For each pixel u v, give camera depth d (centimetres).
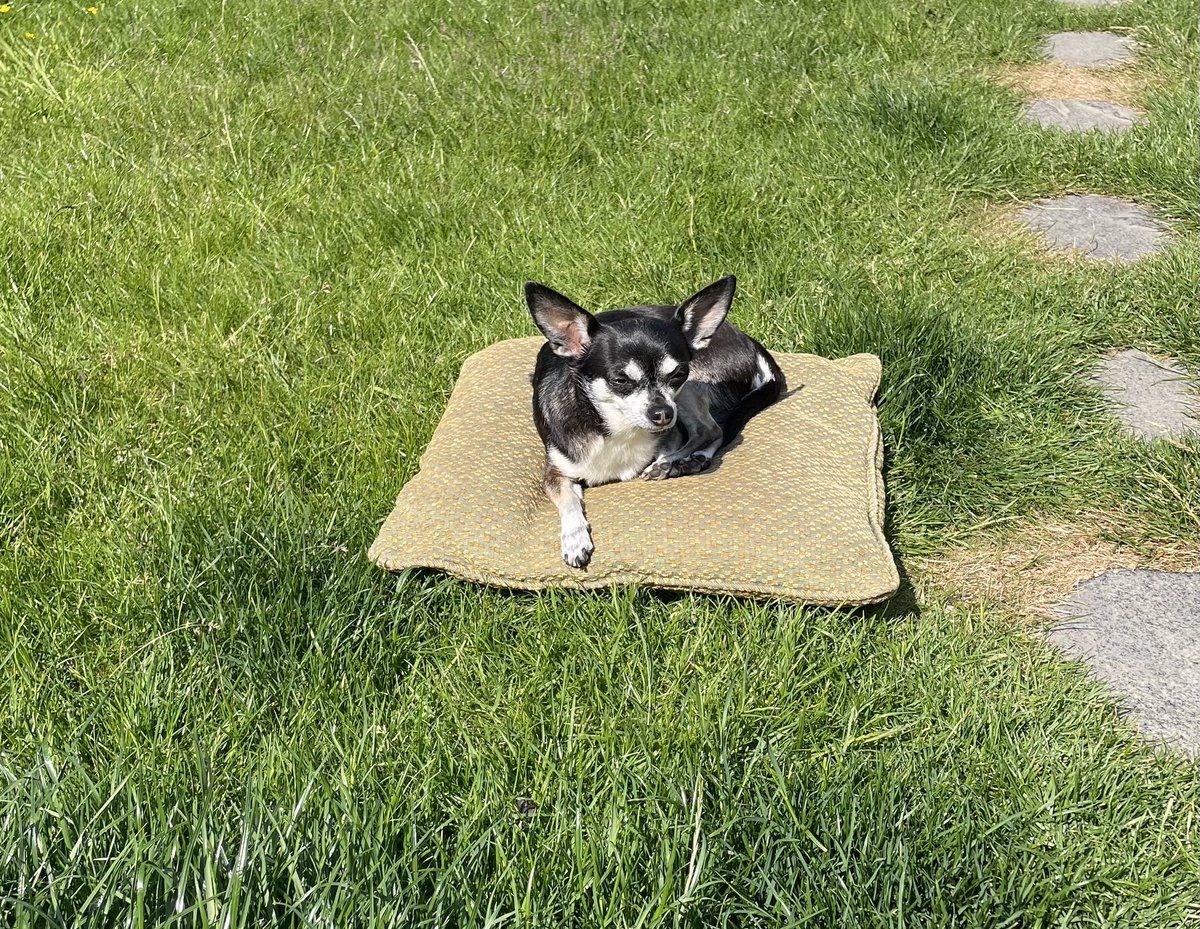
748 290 250
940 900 146
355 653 175
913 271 261
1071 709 173
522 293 247
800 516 185
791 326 238
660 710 170
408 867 144
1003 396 225
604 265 256
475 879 146
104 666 174
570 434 195
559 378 199
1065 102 336
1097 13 393
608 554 183
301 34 349
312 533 188
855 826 156
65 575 184
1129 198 290
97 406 215
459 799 160
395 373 226
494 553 184
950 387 222
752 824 157
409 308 243
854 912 144
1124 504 205
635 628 179
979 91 331
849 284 253
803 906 145
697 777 158
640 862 150
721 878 147
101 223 258
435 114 306
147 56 330
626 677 174
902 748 168
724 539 183
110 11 351
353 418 215
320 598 180
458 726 169
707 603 183
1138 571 195
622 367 192
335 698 171
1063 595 192
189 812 151
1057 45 375
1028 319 244
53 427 209
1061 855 157
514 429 203
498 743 167
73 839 142
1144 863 158
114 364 223
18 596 180
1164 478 206
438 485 191
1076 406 225
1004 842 158
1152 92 337
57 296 240
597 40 350
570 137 299
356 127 299
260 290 244
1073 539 201
